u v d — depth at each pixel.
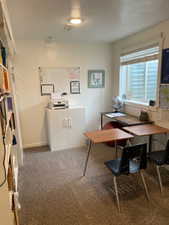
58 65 3.87
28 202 2.11
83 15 2.33
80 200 2.13
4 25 1.62
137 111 3.52
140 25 2.83
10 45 2.42
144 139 3.28
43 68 3.77
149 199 2.12
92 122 4.41
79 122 3.81
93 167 2.95
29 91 3.76
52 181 2.55
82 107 3.81
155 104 2.99
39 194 2.26
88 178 2.62
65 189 2.36
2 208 1.05
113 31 3.14
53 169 2.90
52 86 3.90
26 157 3.38
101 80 4.29
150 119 3.13
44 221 1.82
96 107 4.37
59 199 2.16
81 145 3.93
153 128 2.75
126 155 1.87
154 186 2.38
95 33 3.24
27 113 3.83
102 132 2.64
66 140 3.78
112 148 3.75
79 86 4.12
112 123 3.83
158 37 2.79
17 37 3.39
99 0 1.90
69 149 3.76
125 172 1.98
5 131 1.28
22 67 3.63
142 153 1.97
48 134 3.98
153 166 2.91
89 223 1.79
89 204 2.06
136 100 3.71
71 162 3.14
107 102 4.45
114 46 4.16
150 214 1.89
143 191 2.28
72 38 3.60
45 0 1.86
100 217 1.86
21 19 2.41
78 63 4.02
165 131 2.58
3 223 1.06
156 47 2.91
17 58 3.57
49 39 3.64
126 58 3.76
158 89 2.88
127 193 2.25
